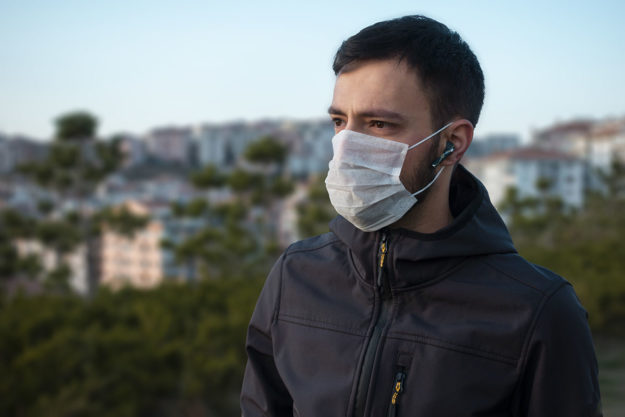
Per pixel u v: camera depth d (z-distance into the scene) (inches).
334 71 39.6
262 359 46.3
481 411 34.6
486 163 2052.2
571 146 2464.3
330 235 46.6
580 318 35.8
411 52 35.9
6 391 140.6
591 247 435.5
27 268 735.7
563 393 34.7
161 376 169.8
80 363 159.8
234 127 4065.0
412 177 37.6
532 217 861.8
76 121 655.8
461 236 37.3
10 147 3043.8
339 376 38.9
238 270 592.1
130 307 236.2
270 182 598.5
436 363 35.7
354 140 37.4
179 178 3260.3
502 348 35.2
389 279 38.6
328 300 41.9
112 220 778.2
